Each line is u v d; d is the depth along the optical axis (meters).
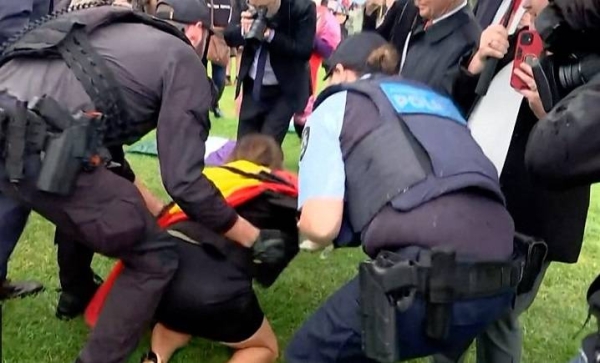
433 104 2.24
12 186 2.32
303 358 2.23
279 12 4.45
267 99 4.57
